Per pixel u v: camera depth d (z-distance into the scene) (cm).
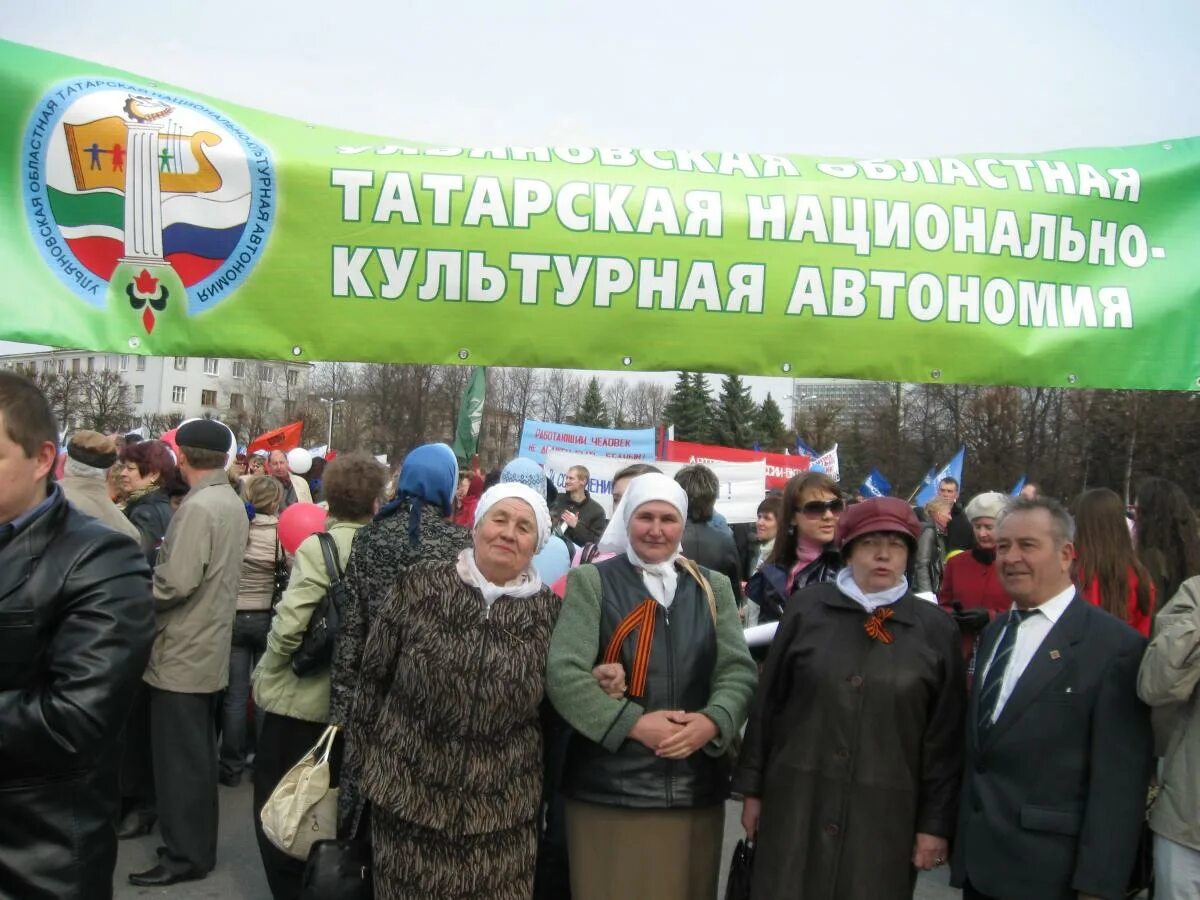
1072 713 295
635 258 329
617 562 334
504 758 307
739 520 1181
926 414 3894
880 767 308
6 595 221
